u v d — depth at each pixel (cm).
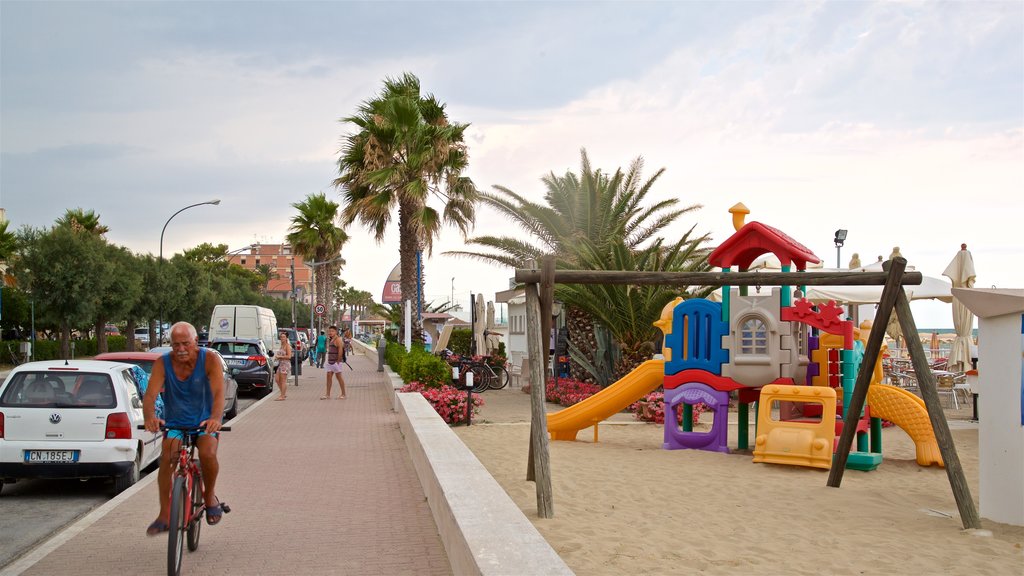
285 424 1612
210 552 647
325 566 607
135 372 1077
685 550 668
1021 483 752
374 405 2059
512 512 559
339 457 1165
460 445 895
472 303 2911
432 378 1984
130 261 4547
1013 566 634
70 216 5562
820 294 2023
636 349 1977
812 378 1242
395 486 934
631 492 934
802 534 736
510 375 2773
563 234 2320
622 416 1792
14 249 4584
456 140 3158
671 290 1900
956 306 1917
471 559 457
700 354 1287
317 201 5812
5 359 4197
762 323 1234
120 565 612
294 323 5269
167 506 597
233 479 982
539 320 852
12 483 1058
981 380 794
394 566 605
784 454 1126
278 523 747
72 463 938
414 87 3288
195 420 614
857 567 628
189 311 5641
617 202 2292
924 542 709
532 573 416
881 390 1180
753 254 1281
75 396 959
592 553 653
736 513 827
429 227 3047
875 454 1110
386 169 2969
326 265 5856
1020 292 745
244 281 8525
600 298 1956
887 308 890
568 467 1113
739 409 1312
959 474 775
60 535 705
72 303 3966
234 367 2414
